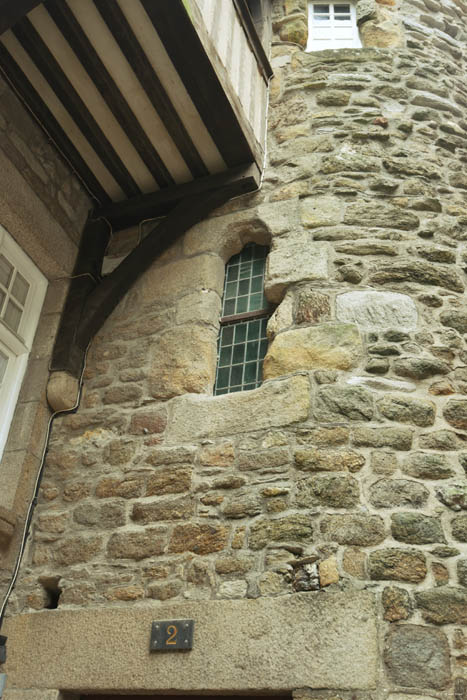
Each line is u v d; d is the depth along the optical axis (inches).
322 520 121.6
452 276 151.6
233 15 173.3
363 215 158.6
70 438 154.0
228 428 137.9
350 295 146.6
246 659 113.2
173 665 117.5
